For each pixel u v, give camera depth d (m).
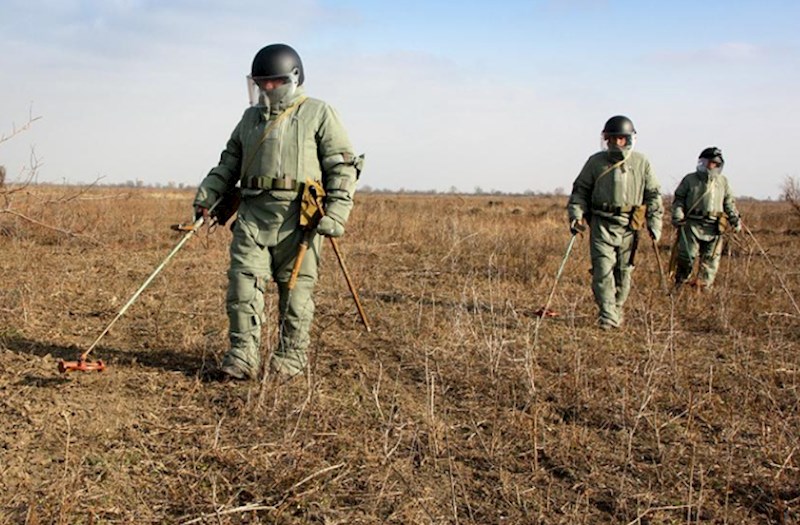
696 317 8.07
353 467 3.90
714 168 10.09
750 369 5.98
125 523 3.28
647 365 5.60
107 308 7.08
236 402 4.65
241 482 3.68
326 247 13.77
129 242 12.97
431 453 4.14
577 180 7.78
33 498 3.39
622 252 7.75
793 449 4.08
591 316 7.97
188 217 17.19
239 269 5.01
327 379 5.30
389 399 4.96
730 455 4.09
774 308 8.24
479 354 5.96
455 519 3.38
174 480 3.69
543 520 3.50
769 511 3.65
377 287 9.32
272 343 5.44
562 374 5.51
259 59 4.99
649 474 4.03
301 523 3.38
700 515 3.60
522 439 4.41
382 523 3.40
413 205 33.38
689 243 10.22
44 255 10.74
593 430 4.62
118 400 4.62
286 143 4.97
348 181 5.09
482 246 14.17
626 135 7.58
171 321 6.70
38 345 5.68
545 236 15.69
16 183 7.01
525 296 9.19
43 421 4.20
